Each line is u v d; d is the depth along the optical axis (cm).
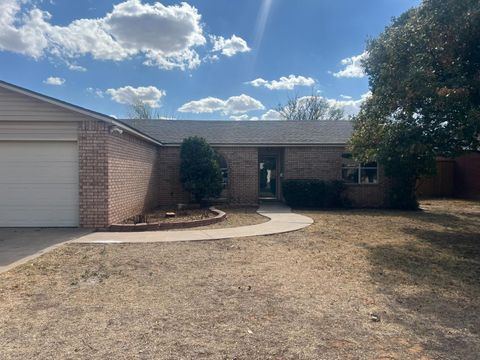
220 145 1755
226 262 697
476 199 2117
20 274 605
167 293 525
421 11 779
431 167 1571
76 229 1013
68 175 1041
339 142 1772
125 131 1145
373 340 386
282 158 1912
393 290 550
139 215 1255
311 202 1697
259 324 423
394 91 830
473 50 748
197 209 1572
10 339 380
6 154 1041
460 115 715
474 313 465
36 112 1020
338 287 561
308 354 355
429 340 388
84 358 343
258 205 1756
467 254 786
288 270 648
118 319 433
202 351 358
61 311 455
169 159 1773
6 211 1045
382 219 1301
